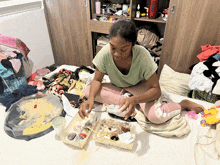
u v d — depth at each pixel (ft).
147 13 7.03
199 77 5.24
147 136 4.28
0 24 5.83
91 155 3.81
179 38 6.23
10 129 4.47
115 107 4.76
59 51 8.99
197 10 5.49
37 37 7.47
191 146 3.99
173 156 3.78
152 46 7.03
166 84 6.52
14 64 5.31
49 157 3.79
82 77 6.14
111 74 4.52
